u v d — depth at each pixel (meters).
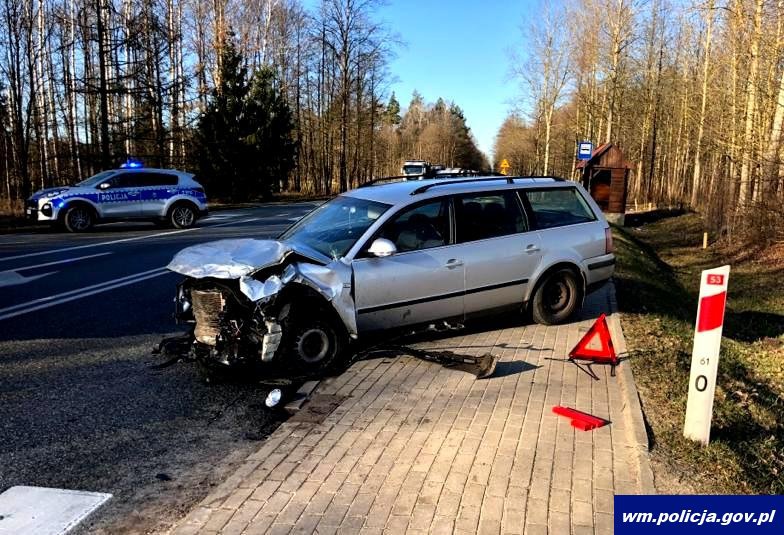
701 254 19.66
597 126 47.12
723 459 3.94
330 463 3.86
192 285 5.50
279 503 3.39
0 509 3.43
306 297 5.48
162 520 3.35
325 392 5.13
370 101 52.66
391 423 4.48
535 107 51.12
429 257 6.22
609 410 4.69
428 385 5.28
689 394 4.17
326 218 6.62
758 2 19.17
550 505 3.34
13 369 5.73
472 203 6.70
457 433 4.28
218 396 5.21
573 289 7.33
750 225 17.92
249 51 43.00
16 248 13.57
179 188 18.55
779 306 12.02
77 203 16.94
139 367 5.88
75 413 4.79
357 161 52.88
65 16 32.41
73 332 6.97
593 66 43.84
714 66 30.81
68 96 34.31
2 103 32.84
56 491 3.64
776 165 16.97
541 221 7.18
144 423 4.64
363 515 3.25
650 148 48.22
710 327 4.06
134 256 12.48
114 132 26.91
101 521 3.33
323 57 49.62
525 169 87.56
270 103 38.47
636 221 30.30
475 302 6.61
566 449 4.01
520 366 5.77
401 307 6.07
